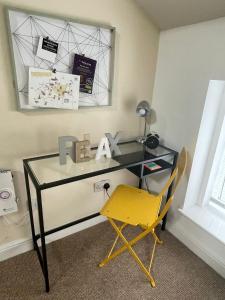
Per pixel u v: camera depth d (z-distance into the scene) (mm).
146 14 1552
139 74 1704
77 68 1375
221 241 1475
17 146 1349
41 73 1263
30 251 1650
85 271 1512
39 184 1138
